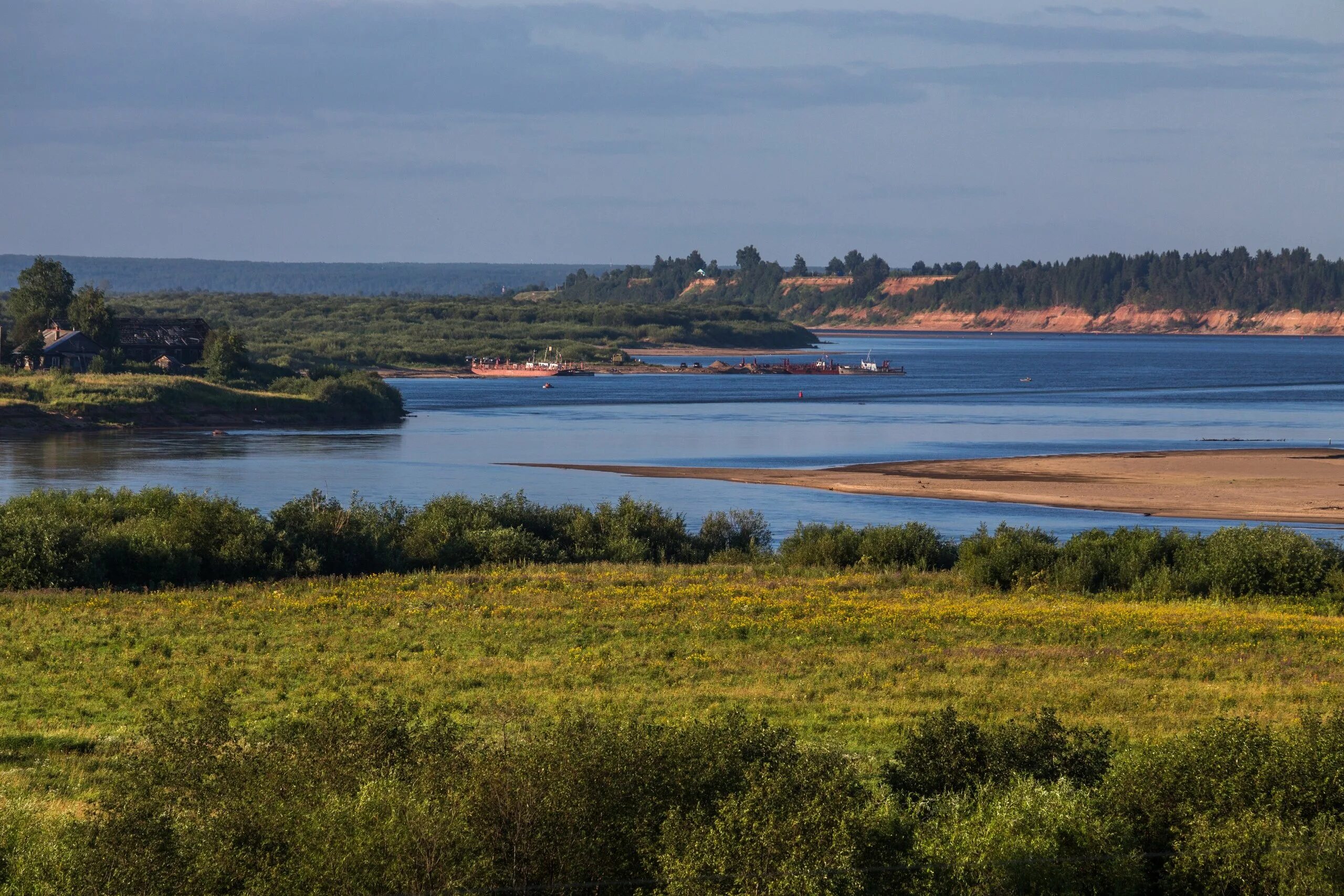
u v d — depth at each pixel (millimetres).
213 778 37750
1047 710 54344
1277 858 34531
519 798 34406
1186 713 56781
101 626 74375
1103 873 35094
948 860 34469
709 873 32562
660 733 39094
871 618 79375
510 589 90000
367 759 38312
